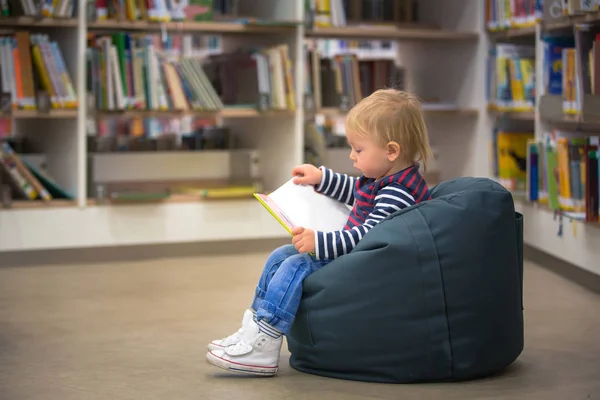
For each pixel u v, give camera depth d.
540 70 4.00
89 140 4.47
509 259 2.28
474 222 2.22
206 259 4.29
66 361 2.52
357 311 2.22
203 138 4.70
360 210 2.37
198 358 2.54
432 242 2.20
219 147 4.72
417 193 2.32
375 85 4.83
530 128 4.60
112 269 4.01
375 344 2.23
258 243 4.54
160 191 4.41
